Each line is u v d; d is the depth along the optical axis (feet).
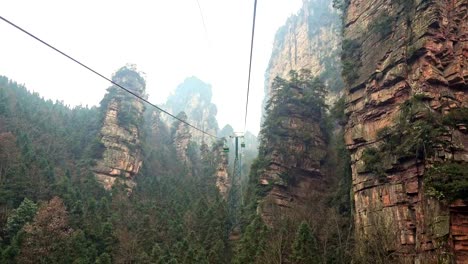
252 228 168.86
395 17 128.57
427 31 114.21
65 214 200.75
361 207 126.82
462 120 106.11
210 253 177.88
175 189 314.76
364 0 147.74
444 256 93.09
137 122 383.45
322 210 179.63
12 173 234.17
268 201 198.59
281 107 229.66
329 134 230.48
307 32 442.09
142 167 381.19
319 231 160.35
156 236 215.92
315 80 237.04
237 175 364.17
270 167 212.23
